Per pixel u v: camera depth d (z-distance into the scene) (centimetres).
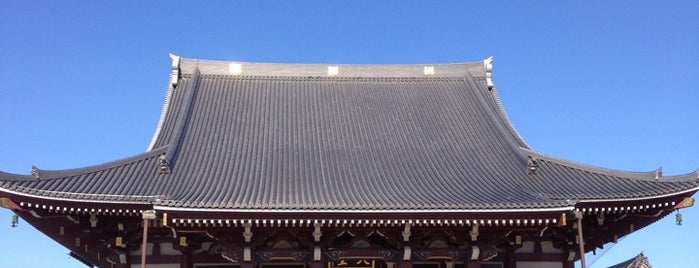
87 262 2914
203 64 3731
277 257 2308
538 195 2338
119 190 2330
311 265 2300
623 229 2577
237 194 2312
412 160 2900
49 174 2298
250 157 2858
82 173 2422
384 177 2659
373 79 3772
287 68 3769
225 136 3103
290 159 2844
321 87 3703
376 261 2428
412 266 2364
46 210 2189
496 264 2491
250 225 2158
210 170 2673
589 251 2716
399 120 3369
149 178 2511
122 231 2372
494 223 2227
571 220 2373
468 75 3753
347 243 2372
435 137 3183
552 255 2530
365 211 2128
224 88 3622
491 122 3291
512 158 2925
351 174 2680
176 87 3603
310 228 2256
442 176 2706
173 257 2419
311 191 2408
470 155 2988
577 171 2705
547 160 2833
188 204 2073
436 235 2377
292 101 3544
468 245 2353
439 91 3703
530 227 2320
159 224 2308
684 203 2348
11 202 2122
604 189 2466
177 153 2820
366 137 3152
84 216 2305
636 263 2167
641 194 2312
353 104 3538
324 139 3109
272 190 2400
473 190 2488
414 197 2347
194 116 3288
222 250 2348
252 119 3319
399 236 2317
